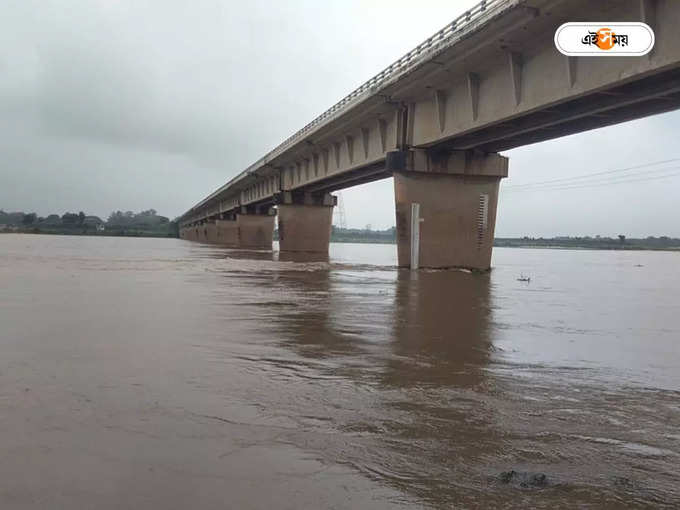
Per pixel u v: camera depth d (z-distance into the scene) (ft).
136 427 22.02
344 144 167.32
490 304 67.41
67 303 58.85
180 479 17.53
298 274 111.86
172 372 30.89
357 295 73.31
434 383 30.01
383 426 22.94
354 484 17.46
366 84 130.00
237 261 160.56
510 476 18.21
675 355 39.47
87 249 245.04
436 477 18.15
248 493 16.70
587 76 75.66
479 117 99.96
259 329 45.85
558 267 194.39
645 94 77.41
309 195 240.94
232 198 398.21
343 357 36.04
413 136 123.65
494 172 126.72
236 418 23.44
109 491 16.60
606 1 71.10
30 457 18.86
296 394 27.20
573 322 55.01
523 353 38.93
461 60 94.07
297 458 19.38
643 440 22.07
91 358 33.73
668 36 64.39
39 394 26.03
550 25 78.95
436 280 100.63
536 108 85.56
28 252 191.83
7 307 54.95
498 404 26.50
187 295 69.77
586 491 17.38
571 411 25.68
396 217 127.44
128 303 60.18
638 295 88.48
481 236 128.16
